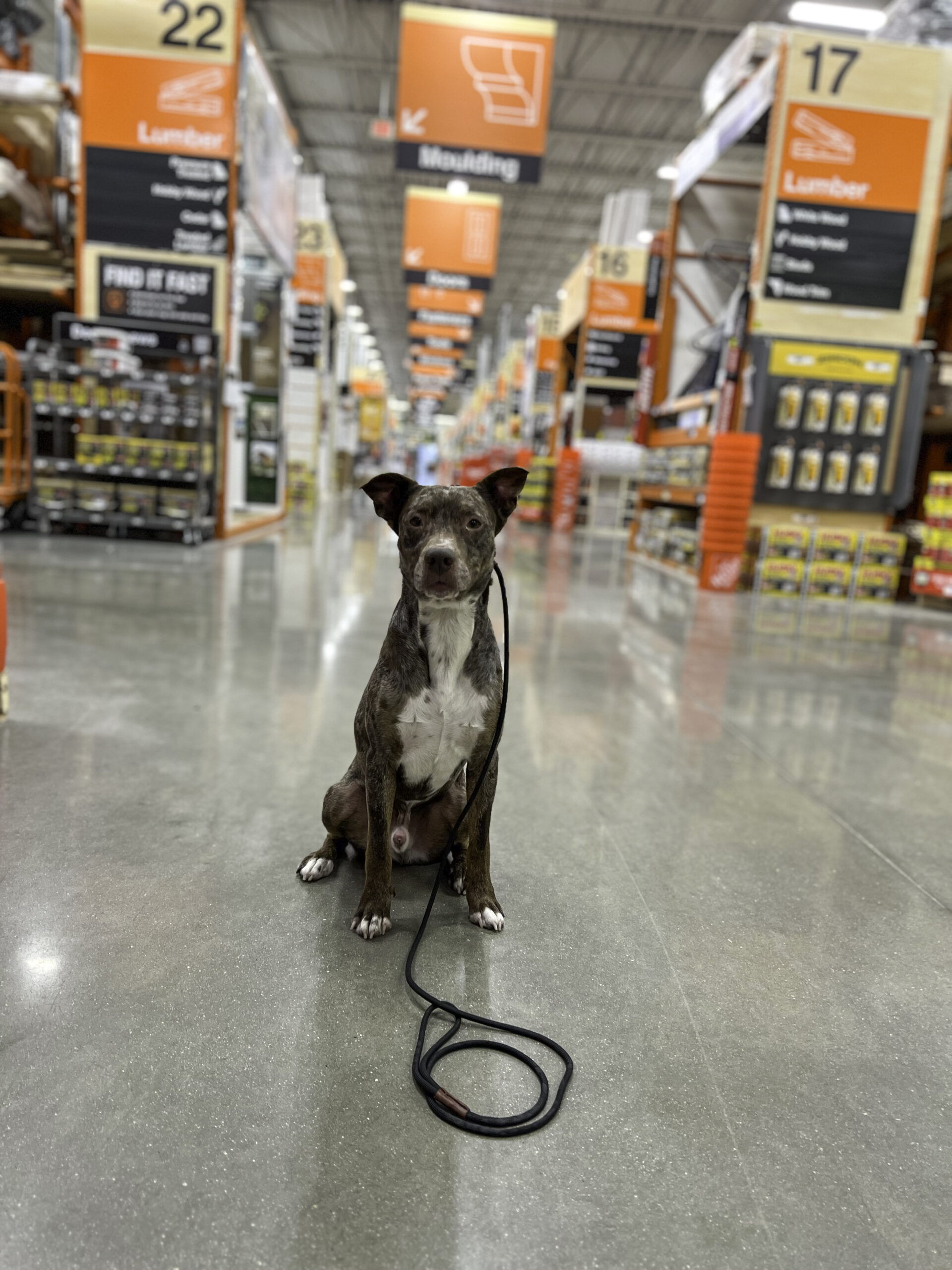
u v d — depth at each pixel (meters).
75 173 10.45
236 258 10.46
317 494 22.16
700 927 2.35
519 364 27.16
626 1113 1.61
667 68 20.11
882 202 9.33
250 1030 1.76
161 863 2.48
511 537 16.92
